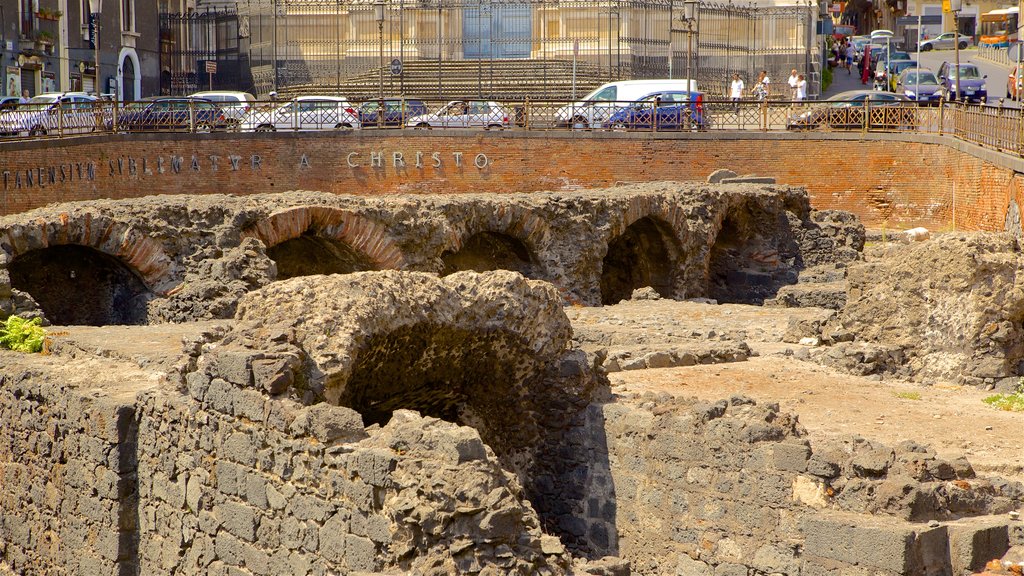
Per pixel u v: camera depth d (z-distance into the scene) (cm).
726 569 1026
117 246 1834
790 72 5044
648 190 2641
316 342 1037
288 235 2000
